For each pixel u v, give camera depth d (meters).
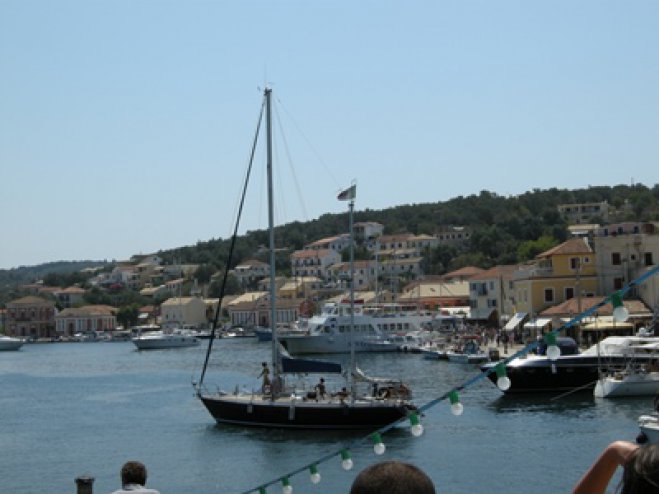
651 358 67.38
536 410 62.00
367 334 147.25
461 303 198.50
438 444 50.34
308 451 50.47
